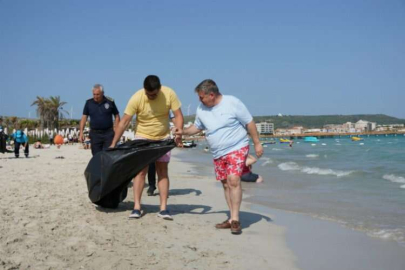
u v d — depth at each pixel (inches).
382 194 354.0
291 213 268.8
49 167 510.9
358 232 215.6
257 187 408.8
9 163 579.8
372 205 298.7
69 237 171.9
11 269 129.6
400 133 6796.3
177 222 217.9
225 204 288.5
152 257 155.9
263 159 1005.2
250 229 218.8
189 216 237.1
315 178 492.1
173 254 162.1
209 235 197.0
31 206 229.6
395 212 270.4
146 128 221.0
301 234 210.2
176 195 334.6
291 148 2149.4
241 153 198.8
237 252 173.5
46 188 305.1
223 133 198.7
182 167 732.0
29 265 134.8
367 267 159.9
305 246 188.2
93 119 290.5
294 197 340.2
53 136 1975.9
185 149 2170.3
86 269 136.9
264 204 306.8
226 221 215.0
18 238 161.8
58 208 228.2
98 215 217.6
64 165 552.4
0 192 276.1
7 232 170.2
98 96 287.0
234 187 200.7
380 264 163.3
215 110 199.5
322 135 6806.1
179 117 218.7
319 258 170.9
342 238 203.5
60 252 151.3
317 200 323.6
